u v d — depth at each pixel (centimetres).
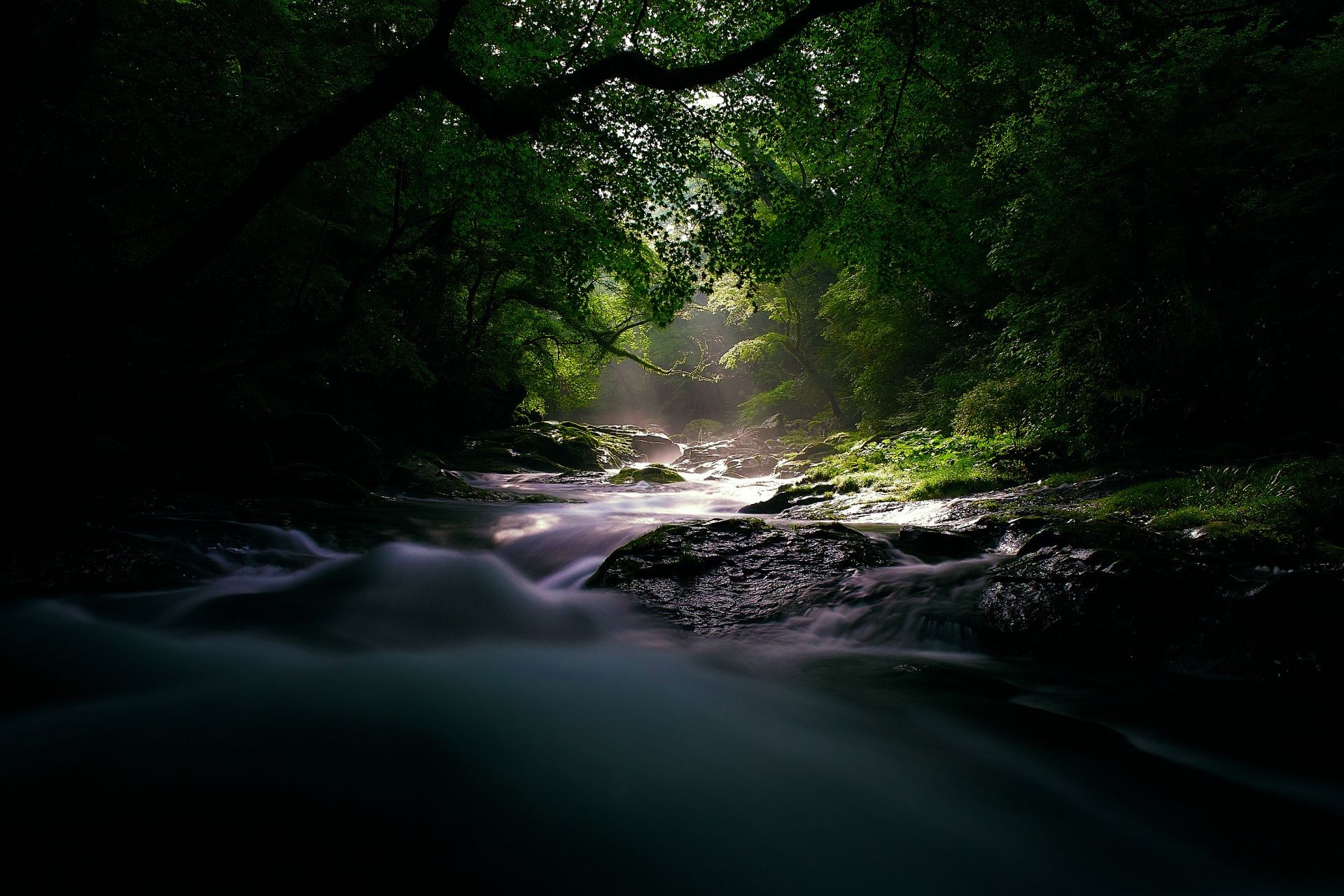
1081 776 337
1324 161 919
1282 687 413
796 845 284
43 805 291
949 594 554
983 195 1359
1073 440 1080
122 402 980
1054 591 516
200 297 1184
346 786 316
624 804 311
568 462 2166
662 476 1812
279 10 855
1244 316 986
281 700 410
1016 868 272
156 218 878
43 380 656
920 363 2147
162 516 800
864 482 1178
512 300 2409
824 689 445
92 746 346
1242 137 963
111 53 791
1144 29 762
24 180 687
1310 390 900
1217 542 568
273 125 912
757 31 750
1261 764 346
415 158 984
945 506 888
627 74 655
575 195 810
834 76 782
